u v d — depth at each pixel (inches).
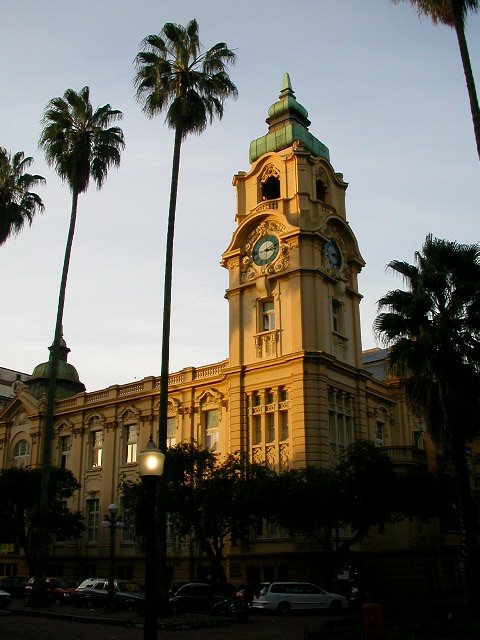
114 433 2327.8
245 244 2031.3
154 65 1568.7
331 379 1833.2
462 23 1064.2
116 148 1843.0
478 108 1011.3
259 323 1934.1
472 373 1246.3
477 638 872.3
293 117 2166.6
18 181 1953.7
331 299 1945.1
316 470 1487.5
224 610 1251.2
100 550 2240.4
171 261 1425.9
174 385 2172.7
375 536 1871.3
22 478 2110.0
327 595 1430.9
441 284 1311.5
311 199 1990.7
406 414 2257.6
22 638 979.9
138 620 1160.2
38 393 2746.1
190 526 1611.7
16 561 2484.0
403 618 1079.0
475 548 1175.6
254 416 1860.2
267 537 1756.9
